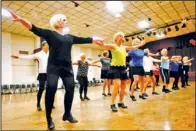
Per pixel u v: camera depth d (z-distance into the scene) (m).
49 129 2.12
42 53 3.60
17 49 11.20
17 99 6.13
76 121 2.38
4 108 3.97
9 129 2.21
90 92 6.88
